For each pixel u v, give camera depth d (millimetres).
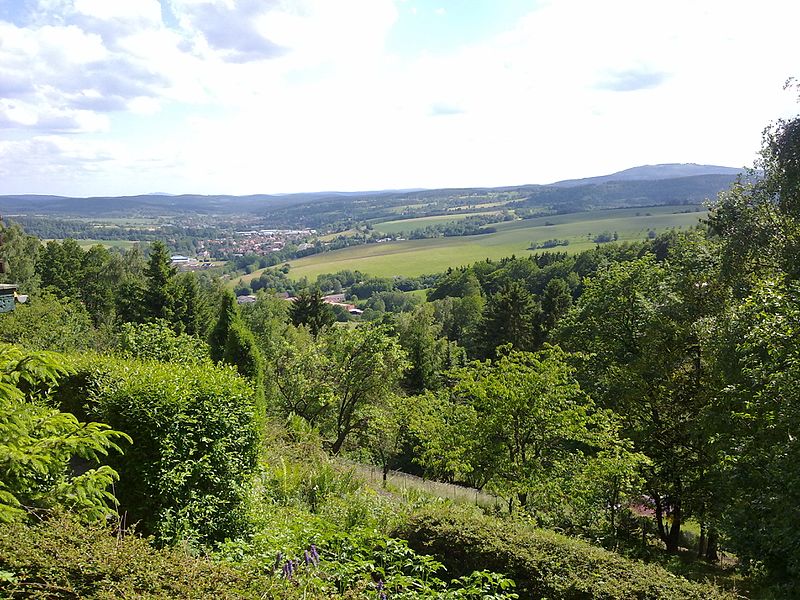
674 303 18000
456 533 7629
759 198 19578
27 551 3537
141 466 7598
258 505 9680
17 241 55625
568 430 13508
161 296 41438
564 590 6594
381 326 23828
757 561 10562
